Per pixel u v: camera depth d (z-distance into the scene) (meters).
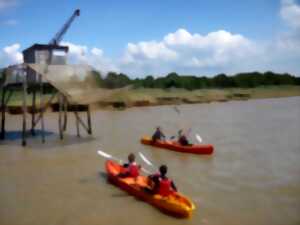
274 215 10.08
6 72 23.97
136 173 12.81
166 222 9.69
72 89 23.70
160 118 38.25
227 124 31.81
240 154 18.33
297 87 99.25
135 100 55.59
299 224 9.42
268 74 104.75
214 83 96.94
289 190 12.27
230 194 11.91
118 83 28.03
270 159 17.08
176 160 17.08
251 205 10.88
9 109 41.69
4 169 15.81
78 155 18.70
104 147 20.84
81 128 29.92
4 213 10.49
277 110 46.78
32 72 24.78
